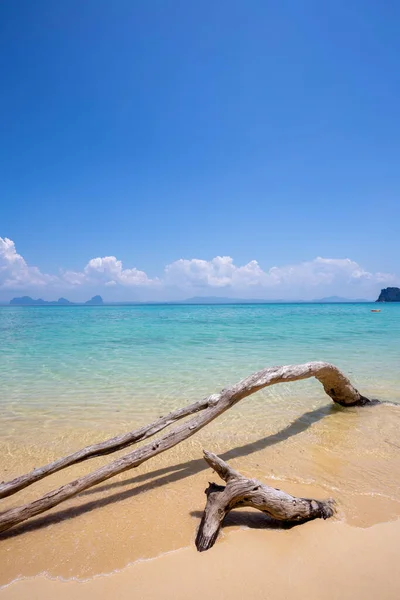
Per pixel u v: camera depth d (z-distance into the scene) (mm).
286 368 6512
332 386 7590
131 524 3721
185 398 8500
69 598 2762
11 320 43594
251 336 22109
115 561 3156
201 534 3357
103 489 4504
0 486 3812
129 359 13820
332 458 5305
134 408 7727
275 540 3369
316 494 4219
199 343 18828
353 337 21000
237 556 3160
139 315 59625
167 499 4234
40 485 4562
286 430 6508
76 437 6113
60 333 25250
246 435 6277
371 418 7168
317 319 41844
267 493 3471
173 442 4871
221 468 3617
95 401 8242
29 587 2887
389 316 49000
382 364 12367
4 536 3568
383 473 4801
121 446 4660
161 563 3107
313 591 2752
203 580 2898
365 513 3795
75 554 3266
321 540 3344
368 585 2801
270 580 2873
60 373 11320
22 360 13727
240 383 5898
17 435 6188
